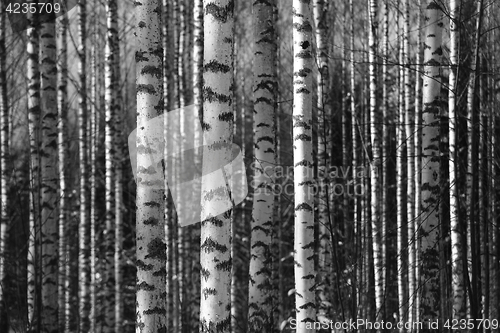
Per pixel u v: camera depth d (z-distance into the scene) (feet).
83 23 42.65
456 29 27.14
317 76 39.81
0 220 37.40
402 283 33.37
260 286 26.35
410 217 35.04
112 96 39.11
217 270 16.69
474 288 22.86
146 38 20.12
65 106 40.32
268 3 27.04
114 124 39.96
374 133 37.06
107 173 40.55
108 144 40.37
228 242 16.87
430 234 27.25
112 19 38.04
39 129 29.35
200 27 37.11
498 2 28.94
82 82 42.19
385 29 38.99
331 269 37.04
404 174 42.73
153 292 19.72
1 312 33.65
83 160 41.32
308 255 22.48
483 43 29.35
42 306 28.43
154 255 19.81
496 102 31.14
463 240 23.22
